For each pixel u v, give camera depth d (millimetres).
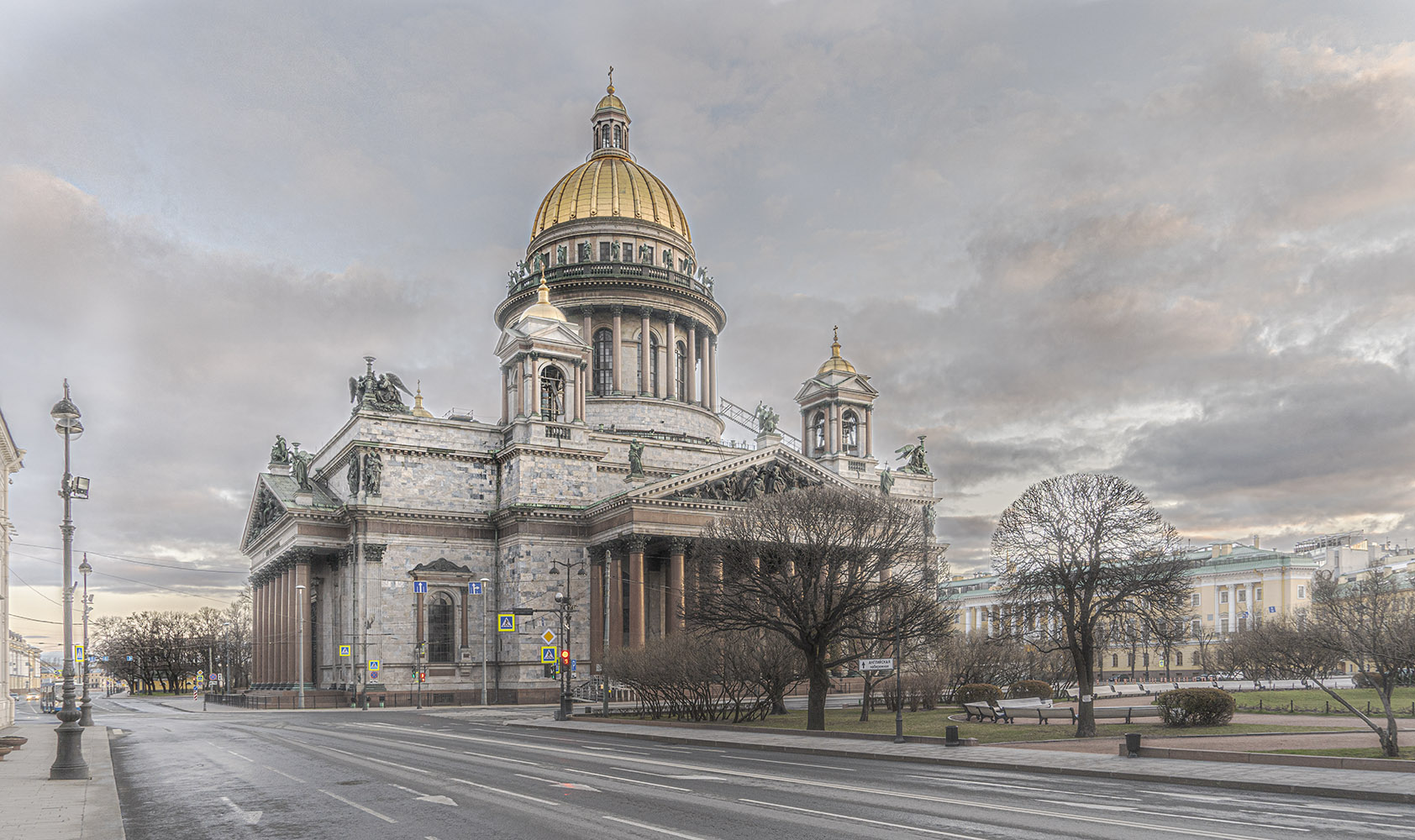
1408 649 59062
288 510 100562
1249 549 174250
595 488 106250
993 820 23812
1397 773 32156
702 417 128500
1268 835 21562
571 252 128000
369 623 97125
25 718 102062
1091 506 52625
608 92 142625
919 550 69375
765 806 26266
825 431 124062
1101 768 34656
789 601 56719
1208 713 49812
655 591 105375
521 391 104750
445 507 103062
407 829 23891
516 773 35031
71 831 24875
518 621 98500
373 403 101562
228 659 152000
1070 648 49438
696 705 65500
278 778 34938
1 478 63062
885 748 44188
